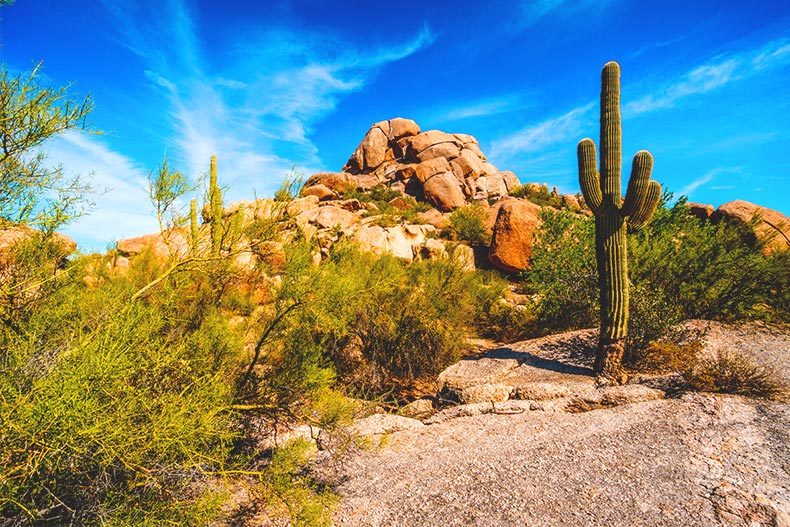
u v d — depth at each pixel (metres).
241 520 3.52
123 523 2.44
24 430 2.09
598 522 3.34
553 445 4.74
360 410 4.72
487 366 7.49
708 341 8.08
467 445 4.91
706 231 11.37
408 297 8.21
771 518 3.24
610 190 6.95
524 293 14.76
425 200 31.55
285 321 4.15
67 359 2.38
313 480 4.16
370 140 40.09
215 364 3.96
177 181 3.65
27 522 2.29
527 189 30.81
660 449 4.46
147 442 2.50
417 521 3.54
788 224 14.39
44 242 3.49
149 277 5.05
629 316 7.27
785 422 4.96
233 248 3.92
